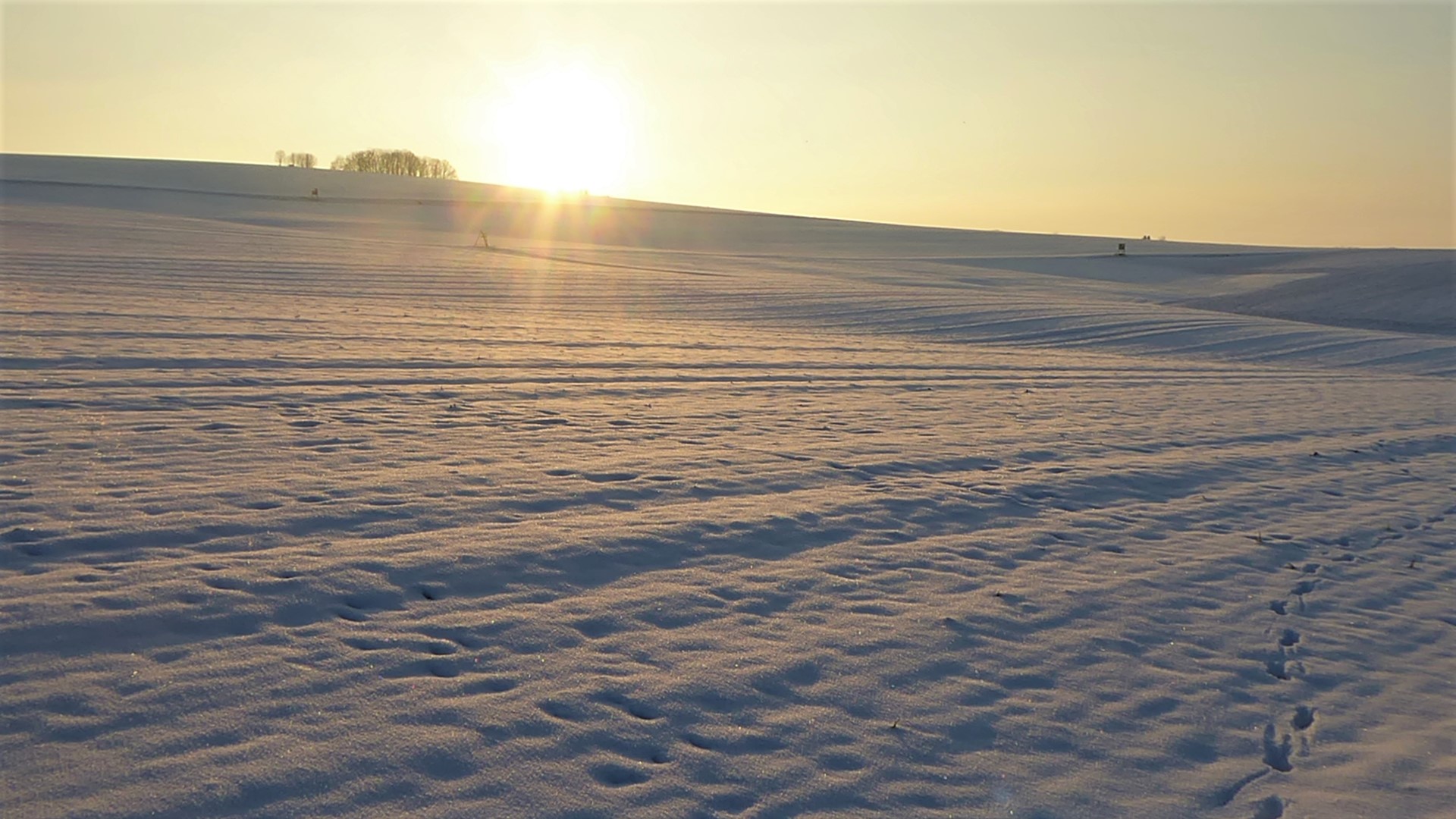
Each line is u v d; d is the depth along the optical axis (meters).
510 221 95.25
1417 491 12.51
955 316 38.09
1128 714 5.82
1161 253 93.88
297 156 166.88
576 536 8.05
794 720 5.37
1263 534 10.02
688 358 22.05
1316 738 5.73
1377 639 7.36
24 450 9.48
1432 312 44.66
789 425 14.20
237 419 11.85
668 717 5.27
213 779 4.34
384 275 40.12
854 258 77.69
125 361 15.58
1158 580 8.28
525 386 16.38
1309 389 23.23
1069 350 30.75
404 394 14.71
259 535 7.43
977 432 14.49
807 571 7.76
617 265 55.56
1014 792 4.86
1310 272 71.69
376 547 7.39
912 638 6.62
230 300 27.11
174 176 107.50
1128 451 13.73
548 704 5.29
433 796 4.38
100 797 4.14
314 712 4.98
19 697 4.87
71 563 6.57
